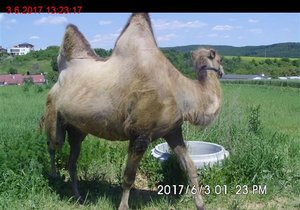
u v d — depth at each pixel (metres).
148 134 3.16
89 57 3.46
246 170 4.09
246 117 6.50
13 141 4.13
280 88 23.77
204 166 3.96
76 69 3.39
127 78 3.11
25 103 11.47
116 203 3.65
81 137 3.72
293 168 4.45
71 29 3.45
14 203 3.48
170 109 3.12
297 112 11.36
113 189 4.01
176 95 3.16
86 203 3.65
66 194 3.82
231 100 7.97
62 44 3.50
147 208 3.59
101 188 3.97
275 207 3.62
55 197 3.65
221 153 4.18
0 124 6.95
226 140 5.02
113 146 4.95
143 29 3.20
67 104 3.34
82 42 3.47
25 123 7.02
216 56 3.42
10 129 5.59
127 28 3.24
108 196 3.77
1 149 3.92
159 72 3.10
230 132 5.21
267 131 6.39
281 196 3.91
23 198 3.59
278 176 4.18
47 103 3.58
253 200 3.78
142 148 3.18
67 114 3.39
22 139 4.16
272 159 4.29
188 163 3.44
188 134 5.23
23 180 3.71
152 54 3.12
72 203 3.65
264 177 4.06
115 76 3.16
